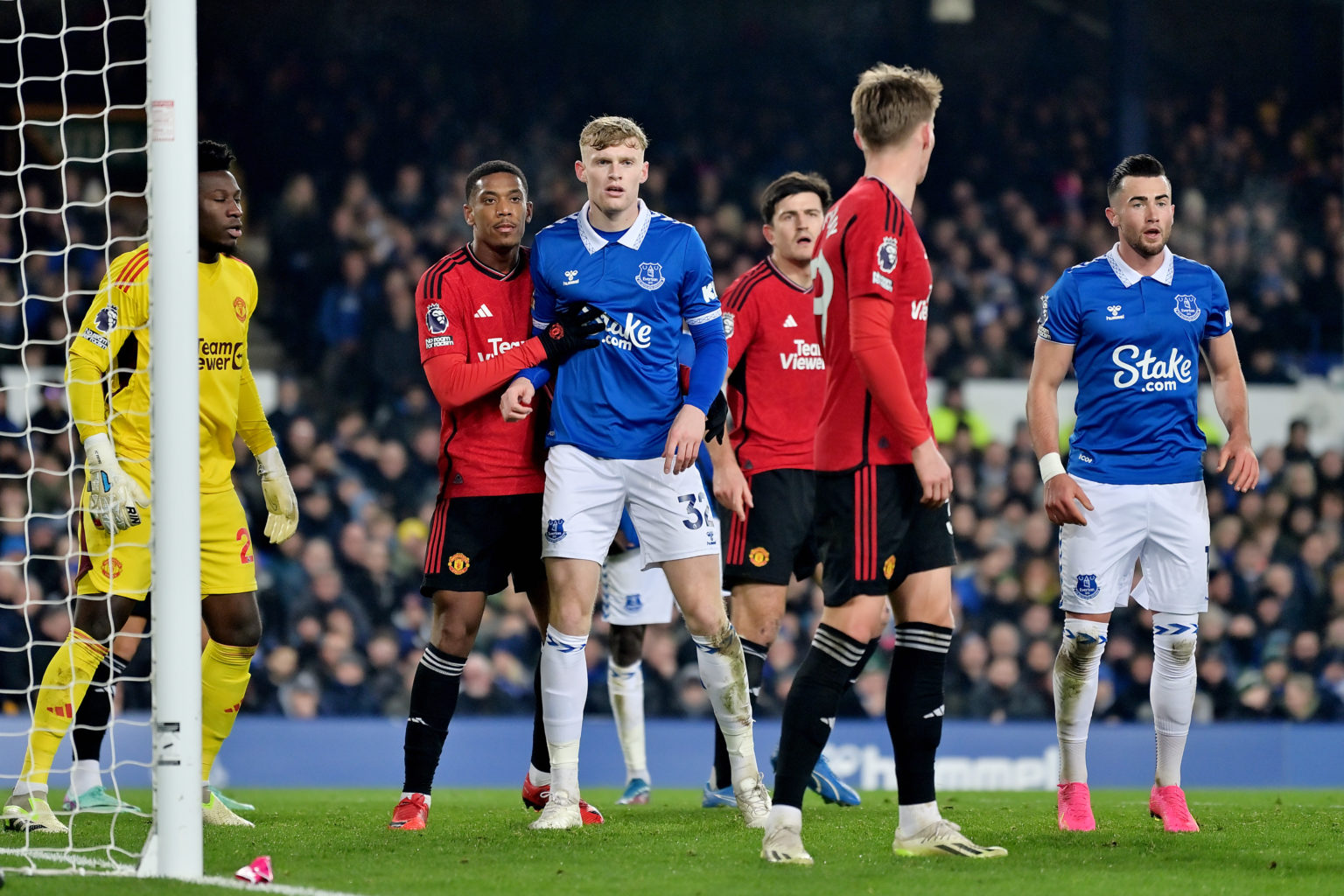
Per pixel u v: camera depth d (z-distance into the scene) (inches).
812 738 581.9
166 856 559.8
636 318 700.7
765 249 2504.9
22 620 1601.9
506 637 1736.0
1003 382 2193.7
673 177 2583.7
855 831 706.8
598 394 699.4
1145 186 715.4
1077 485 718.5
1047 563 1883.6
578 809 723.4
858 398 573.9
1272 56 2755.9
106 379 736.3
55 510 1728.6
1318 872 574.9
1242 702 1796.3
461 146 2514.8
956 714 1720.0
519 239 740.7
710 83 2677.2
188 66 580.1
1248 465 738.2
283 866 583.8
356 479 1870.1
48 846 655.8
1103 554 717.3
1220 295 740.7
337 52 2527.1
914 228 577.9
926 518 579.5
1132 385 718.5
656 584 959.6
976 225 2541.8
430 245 2340.1
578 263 703.7
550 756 724.7
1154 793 748.0
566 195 2541.8
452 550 729.0
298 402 2023.9
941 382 2155.5
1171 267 729.0
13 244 2154.3
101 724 808.9
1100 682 1759.4
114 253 2178.9
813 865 575.8
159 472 564.4
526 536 744.3
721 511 880.3
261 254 2277.3
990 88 2711.6
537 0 2610.7
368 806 933.2
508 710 1696.6
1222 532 1941.4
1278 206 2650.1
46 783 717.3
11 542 1673.2
